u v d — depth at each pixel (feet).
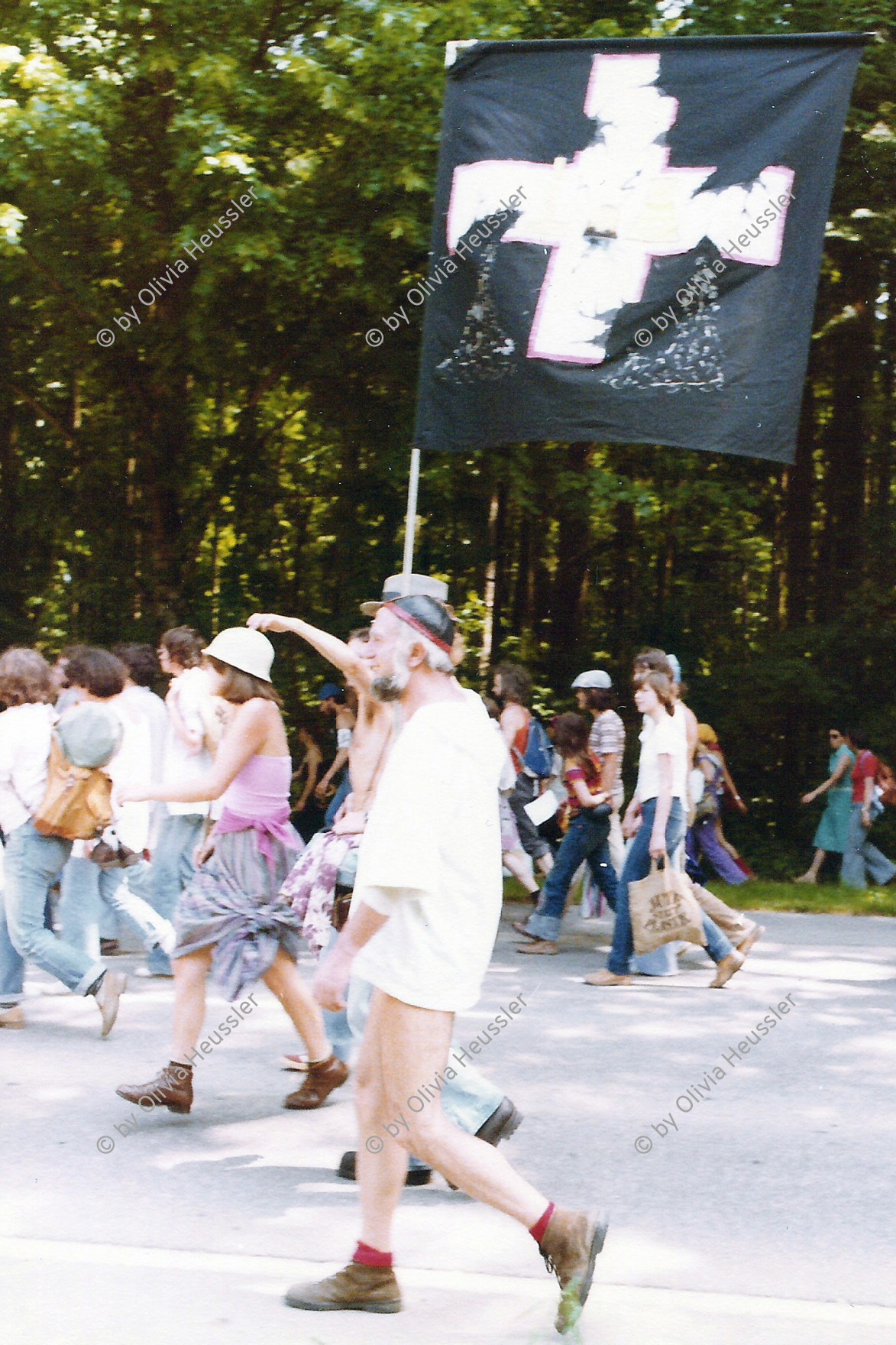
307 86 39.19
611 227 25.54
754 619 59.16
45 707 22.77
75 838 22.09
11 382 50.83
